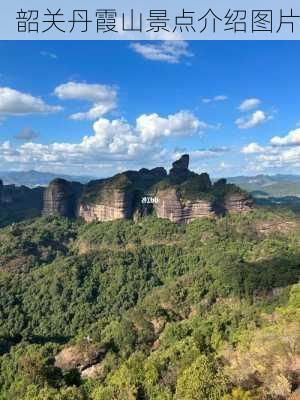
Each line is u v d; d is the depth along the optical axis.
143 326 147.62
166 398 74.69
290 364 58.78
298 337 61.69
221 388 60.06
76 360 128.50
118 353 134.25
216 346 111.75
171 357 96.88
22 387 94.12
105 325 167.62
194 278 180.00
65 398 78.31
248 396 55.03
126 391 82.19
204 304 162.00
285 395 55.56
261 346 64.19
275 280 156.62
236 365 65.62
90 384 102.69
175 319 159.50
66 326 184.88
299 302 125.62
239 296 159.25
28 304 199.25
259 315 132.75
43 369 95.31
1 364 120.56
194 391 60.84
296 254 183.38
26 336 162.50
